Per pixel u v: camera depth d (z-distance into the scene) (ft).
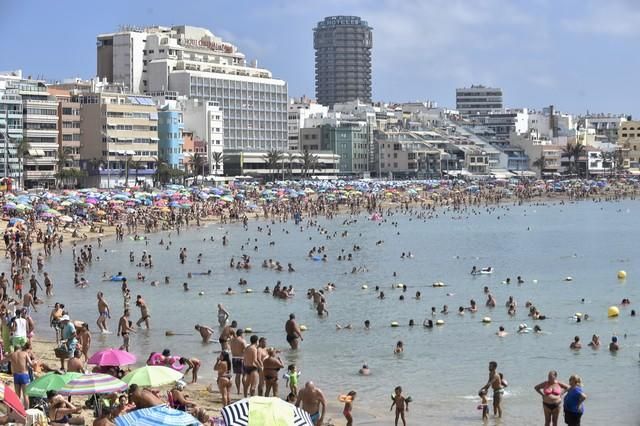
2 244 455.63
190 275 366.63
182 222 618.44
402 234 578.25
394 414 164.76
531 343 229.86
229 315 271.08
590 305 291.58
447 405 170.91
